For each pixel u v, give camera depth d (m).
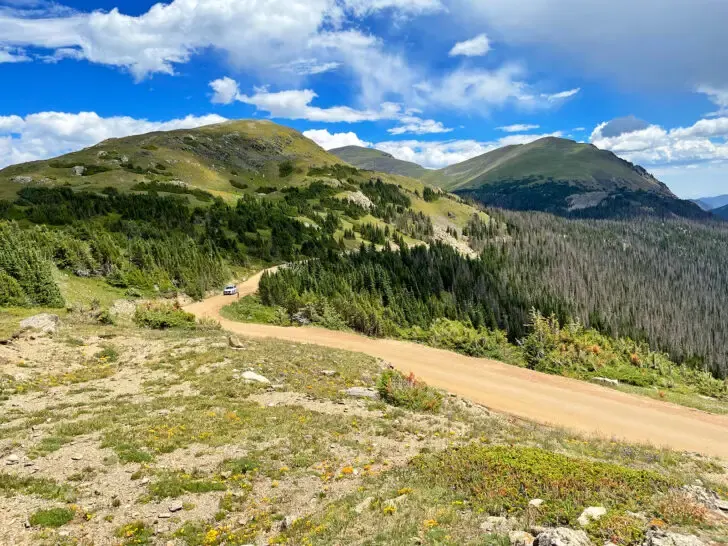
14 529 11.13
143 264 81.88
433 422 23.59
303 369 31.44
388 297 84.50
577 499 12.42
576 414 38.16
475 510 12.19
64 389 23.94
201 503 13.23
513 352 63.06
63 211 112.44
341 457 17.42
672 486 14.17
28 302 44.41
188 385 25.67
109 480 14.08
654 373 62.59
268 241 128.25
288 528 11.84
